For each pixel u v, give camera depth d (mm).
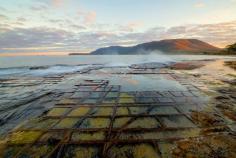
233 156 4484
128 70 27844
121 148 4941
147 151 4781
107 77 19781
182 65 35969
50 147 5074
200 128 6121
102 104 9227
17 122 7105
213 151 4703
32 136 5734
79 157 4605
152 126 6340
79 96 11016
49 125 6590
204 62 44125
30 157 4645
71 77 20281
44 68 35344
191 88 12945
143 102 9500
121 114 7652
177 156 4531
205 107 8469
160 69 28578
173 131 5914
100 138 5535
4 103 9711
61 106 8969
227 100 9609
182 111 7938
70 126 6465
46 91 12711
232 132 5801
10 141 5449
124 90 12633
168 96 10719
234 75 19781
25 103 9680
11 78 20031
